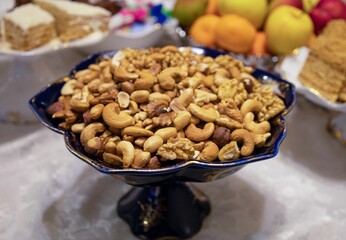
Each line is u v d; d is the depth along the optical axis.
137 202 0.41
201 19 0.56
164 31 0.63
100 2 0.61
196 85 0.36
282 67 0.52
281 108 0.36
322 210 0.42
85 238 0.39
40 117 0.35
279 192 0.44
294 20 0.51
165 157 0.30
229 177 0.46
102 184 0.45
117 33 0.56
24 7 0.54
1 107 0.53
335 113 0.52
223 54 0.43
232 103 0.35
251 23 0.54
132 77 0.35
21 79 0.52
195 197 0.42
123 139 0.32
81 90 0.37
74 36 0.54
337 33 0.47
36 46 0.51
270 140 0.33
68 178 0.46
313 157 0.49
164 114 0.33
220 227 0.40
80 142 0.33
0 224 0.40
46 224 0.40
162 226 0.39
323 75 0.46
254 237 0.39
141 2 0.64
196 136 0.32
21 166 0.47
